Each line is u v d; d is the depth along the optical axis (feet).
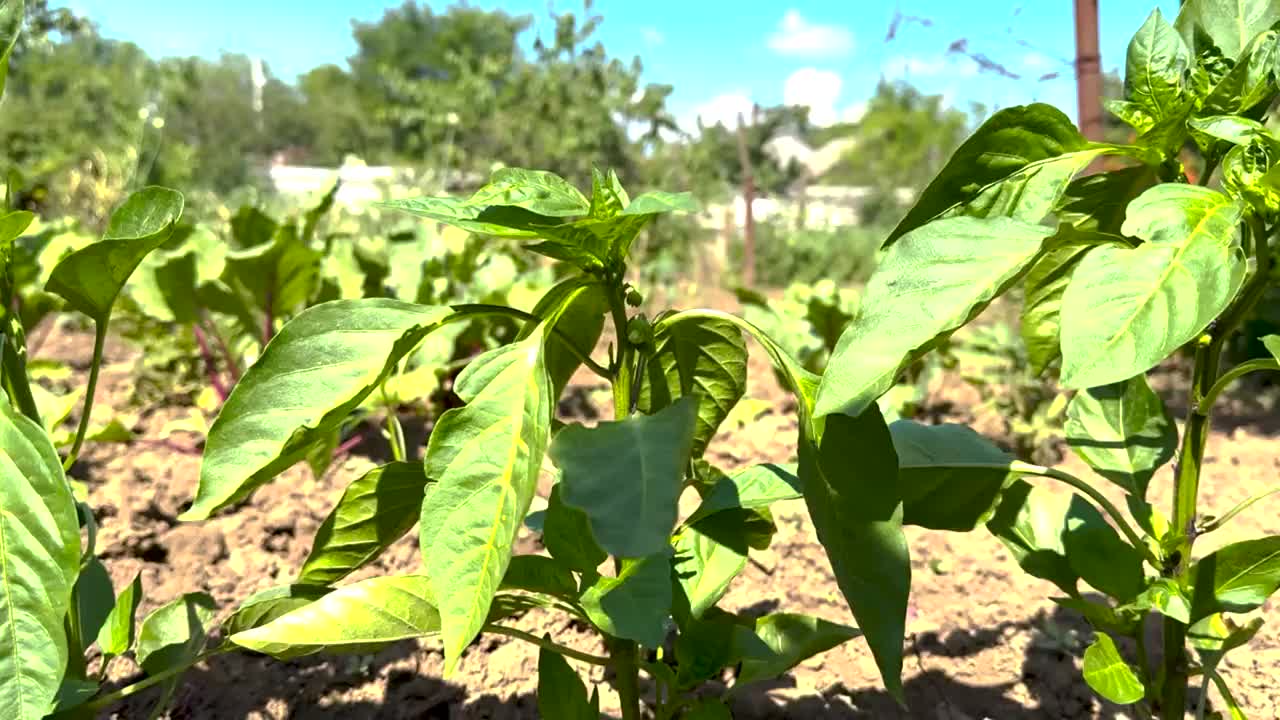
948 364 15.96
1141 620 5.36
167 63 52.42
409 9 150.00
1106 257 3.73
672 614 5.08
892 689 4.10
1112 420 5.79
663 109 49.57
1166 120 4.69
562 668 4.91
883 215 85.87
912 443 5.49
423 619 4.62
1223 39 5.33
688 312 5.00
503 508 3.90
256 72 172.24
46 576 4.23
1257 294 4.72
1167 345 3.33
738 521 5.34
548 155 45.60
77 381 19.15
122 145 42.78
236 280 13.69
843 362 3.84
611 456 3.87
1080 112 13.50
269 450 4.16
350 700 7.22
